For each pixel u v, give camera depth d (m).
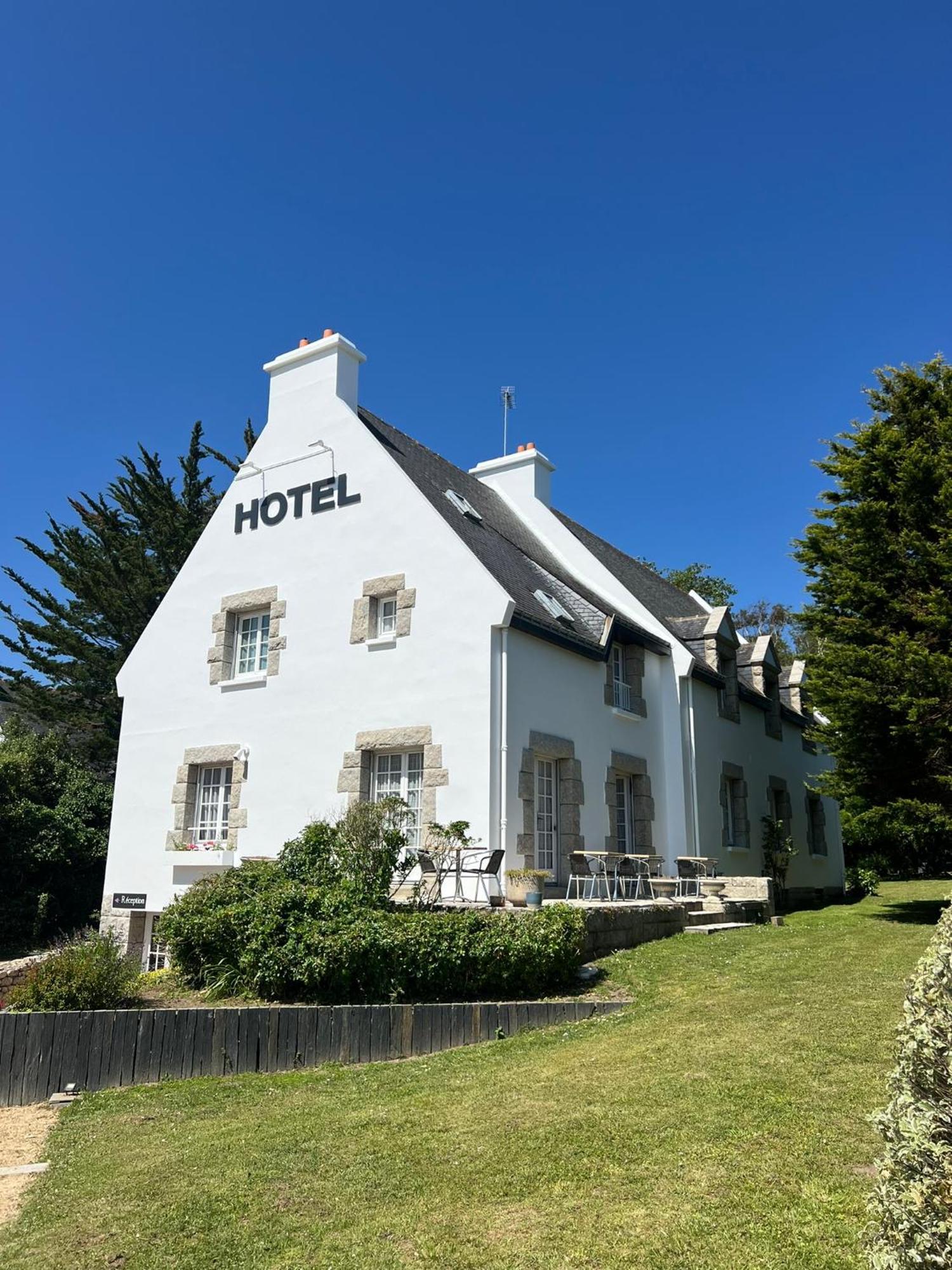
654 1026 7.69
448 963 9.12
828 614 14.51
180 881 15.11
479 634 12.77
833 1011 7.43
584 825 13.94
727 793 19.09
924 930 12.09
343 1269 4.39
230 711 15.32
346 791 13.52
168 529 28.59
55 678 27.41
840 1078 5.82
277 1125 6.48
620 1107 5.79
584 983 9.70
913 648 12.70
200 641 16.09
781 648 43.84
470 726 12.52
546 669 13.69
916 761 13.54
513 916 9.84
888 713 13.25
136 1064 8.24
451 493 15.93
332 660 14.26
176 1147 6.27
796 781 23.47
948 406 14.19
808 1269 3.84
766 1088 5.78
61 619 27.97
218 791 15.44
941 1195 2.79
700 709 18.00
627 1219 4.43
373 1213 4.90
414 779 13.21
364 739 13.52
